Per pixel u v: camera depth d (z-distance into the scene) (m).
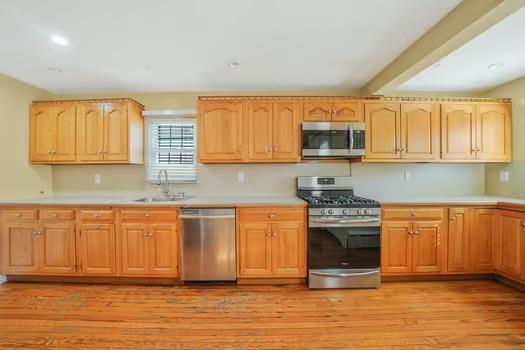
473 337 1.93
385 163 3.46
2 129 2.88
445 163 3.46
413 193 3.47
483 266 2.82
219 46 2.38
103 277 2.83
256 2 1.80
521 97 3.04
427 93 3.49
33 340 1.91
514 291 2.62
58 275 2.82
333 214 2.71
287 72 2.94
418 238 2.80
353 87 3.42
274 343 1.88
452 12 1.91
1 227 2.80
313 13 1.92
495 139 3.13
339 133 3.01
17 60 2.60
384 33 2.18
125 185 3.47
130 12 1.89
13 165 2.99
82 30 2.11
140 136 3.40
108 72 2.90
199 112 3.07
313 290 2.67
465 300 2.45
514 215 2.60
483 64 2.70
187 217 2.73
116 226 2.78
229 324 2.10
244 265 2.75
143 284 2.82
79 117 3.15
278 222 2.74
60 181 3.48
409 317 2.19
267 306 2.37
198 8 1.86
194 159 3.48
